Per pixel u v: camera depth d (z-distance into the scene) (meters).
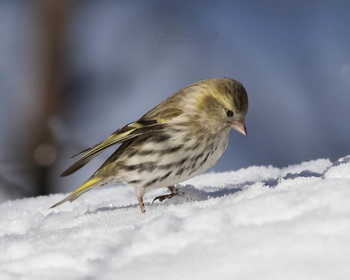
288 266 3.99
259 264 4.07
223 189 7.47
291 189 5.29
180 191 7.18
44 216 7.38
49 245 5.20
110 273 4.41
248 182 8.08
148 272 4.28
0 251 5.20
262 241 4.34
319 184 5.21
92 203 8.14
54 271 4.61
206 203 5.77
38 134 15.03
